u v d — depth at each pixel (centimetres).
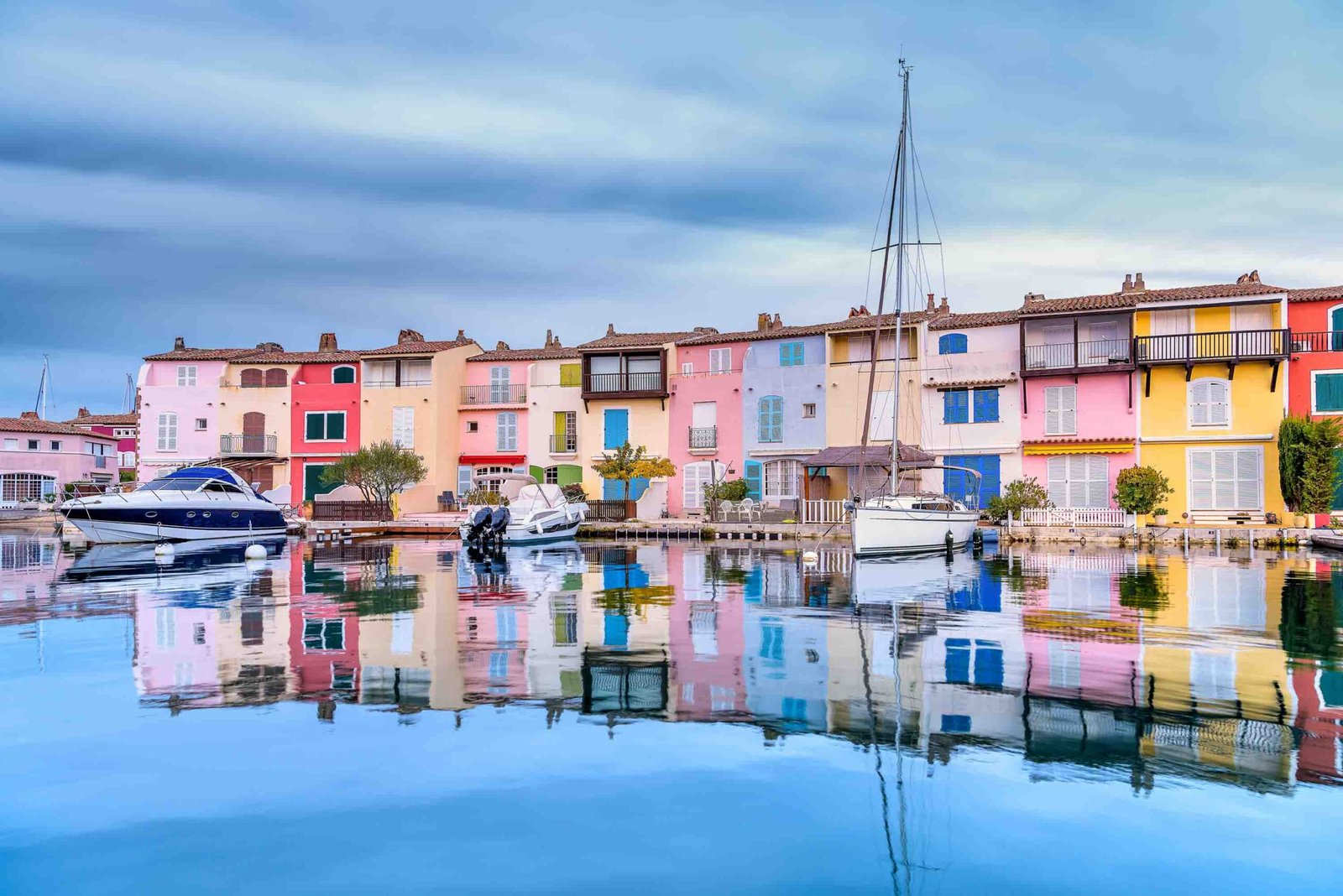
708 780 717
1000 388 4075
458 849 602
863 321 4538
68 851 600
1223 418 3728
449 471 5219
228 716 891
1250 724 862
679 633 1378
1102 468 3881
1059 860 587
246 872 573
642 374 4928
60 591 1964
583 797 684
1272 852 597
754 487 4622
